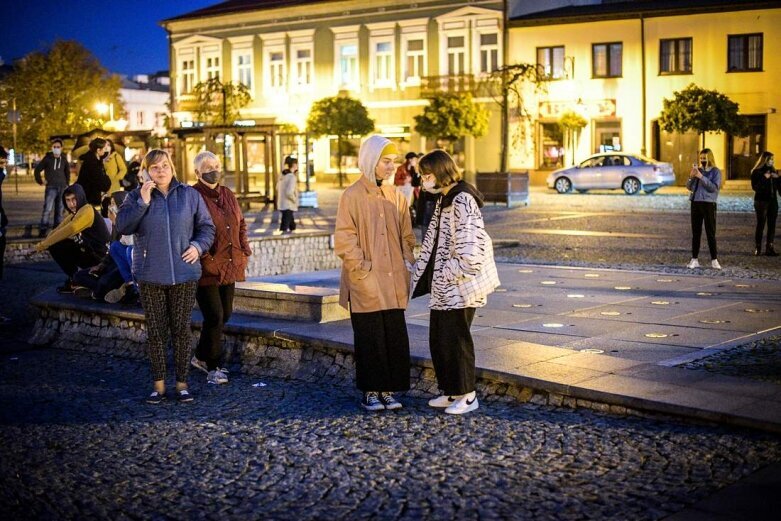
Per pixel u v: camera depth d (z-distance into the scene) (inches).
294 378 327.0
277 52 2098.9
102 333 395.5
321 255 709.3
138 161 756.0
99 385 329.1
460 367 269.3
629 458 226.1
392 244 278.8
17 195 1689.2
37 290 559.8
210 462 238.2
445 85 1829.5
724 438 234.4
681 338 347.9
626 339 347.6
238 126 1218.6
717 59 1604.3
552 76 1738.4
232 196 331.0
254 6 2119.8
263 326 348.8
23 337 422.6
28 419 283.9
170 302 301.9
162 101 3511.3
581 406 267.7
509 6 1788.9
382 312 276.7
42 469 236.1
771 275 541.0
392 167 278.1
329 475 224.5
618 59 1683.1
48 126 2417.6
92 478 228.4
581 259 648.4
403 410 278.2
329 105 1786.4
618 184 1475.1
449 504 202.2
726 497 198.8
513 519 192.2
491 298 452.8
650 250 697.0
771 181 641.6
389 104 1958.7
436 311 270.4
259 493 214.2
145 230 296.5
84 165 625.0
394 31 1932.8
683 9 1610.5
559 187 1528.1
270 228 912.9
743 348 329.1
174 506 207.8
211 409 291.4
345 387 310.7
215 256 321.7
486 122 1716.3
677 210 1121.4
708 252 674.8
